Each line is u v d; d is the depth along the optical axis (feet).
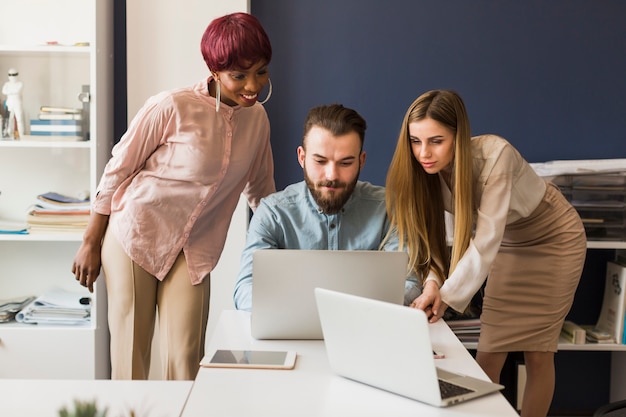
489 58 12.75
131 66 11.93
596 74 12.82
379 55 12.69
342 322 5.78
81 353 11.68
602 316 12.75
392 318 5.43
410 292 7.90
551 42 12.75
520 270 9.97
